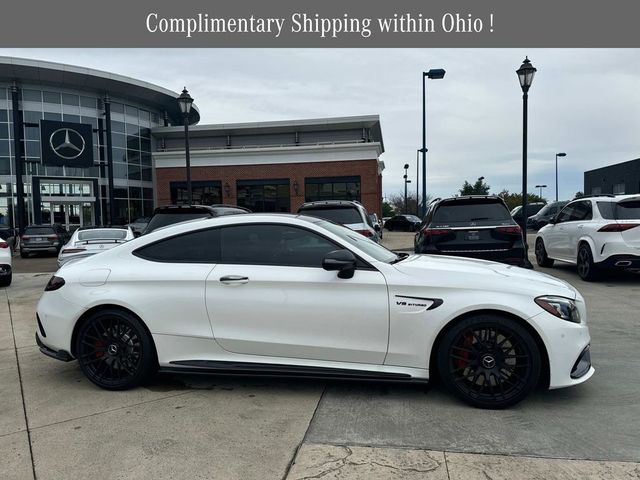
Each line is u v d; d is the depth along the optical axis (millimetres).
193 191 32688
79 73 30500
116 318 4191
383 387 4195
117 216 33594
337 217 10281
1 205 29672
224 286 4035
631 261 8859
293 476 2840
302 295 3914
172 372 4148
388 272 3881
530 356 3615
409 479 2781
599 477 2766
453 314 3695
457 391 3742
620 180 36031
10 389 4297
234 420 3588
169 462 3016
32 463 3027
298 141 35969
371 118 34406
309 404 3855
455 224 7859
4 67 28453
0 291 10250
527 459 2969
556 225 11156
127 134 34500
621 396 3896
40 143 29891
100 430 3461
